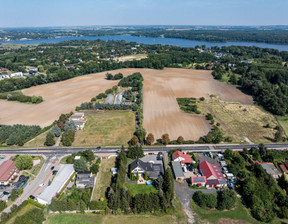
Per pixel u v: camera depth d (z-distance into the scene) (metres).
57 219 62.53
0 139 103.94
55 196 69.44
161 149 98.56
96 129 117.44
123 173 76.50
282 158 91.19
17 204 68.56
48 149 99.44
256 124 123.25
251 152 92.50
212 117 127.81
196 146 100.62
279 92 158.88
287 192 71.19
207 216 63.75
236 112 139.88
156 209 64.56
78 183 75.00
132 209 65.38
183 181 77.88
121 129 117.06
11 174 80.88
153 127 119.25
